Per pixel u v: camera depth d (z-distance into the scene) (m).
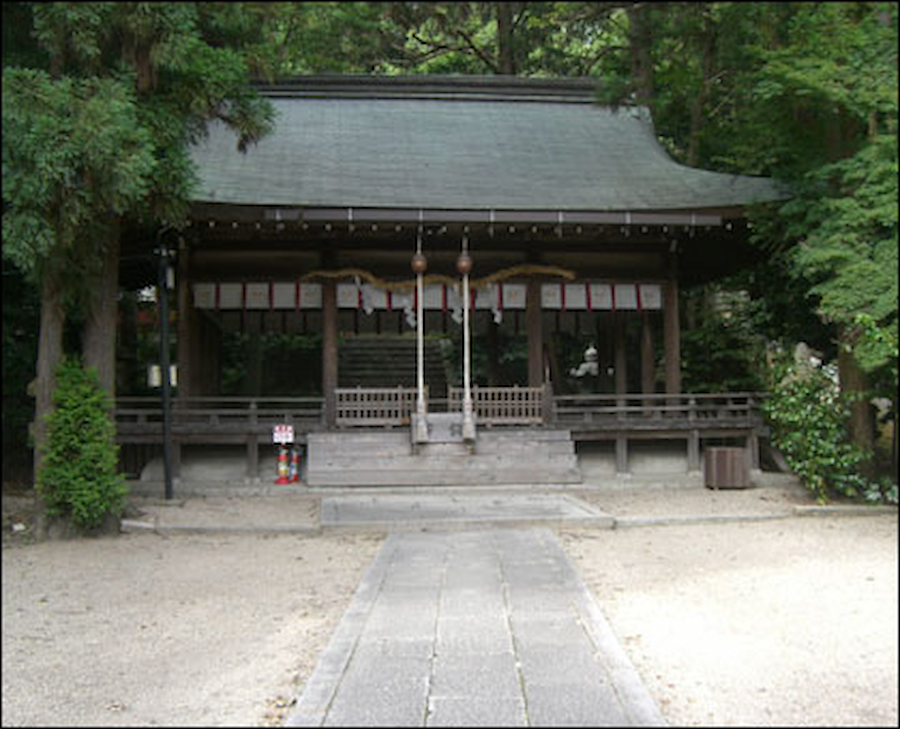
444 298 13.70
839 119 10.04
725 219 12.89
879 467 12.46
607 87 5.56
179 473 12.29
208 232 13.07
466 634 4.96
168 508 10.66
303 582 6.83
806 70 8.34
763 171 12.66
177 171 8.54
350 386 18.84
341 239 13.62
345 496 11.62
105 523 9.07
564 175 14.24
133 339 16.53
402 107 16.73
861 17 7.67
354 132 15.49
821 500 10.83
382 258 13.77
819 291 10.00
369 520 9.30
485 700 3.85
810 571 7.05
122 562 7.68
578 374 20.61
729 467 12.10
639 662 4.64
